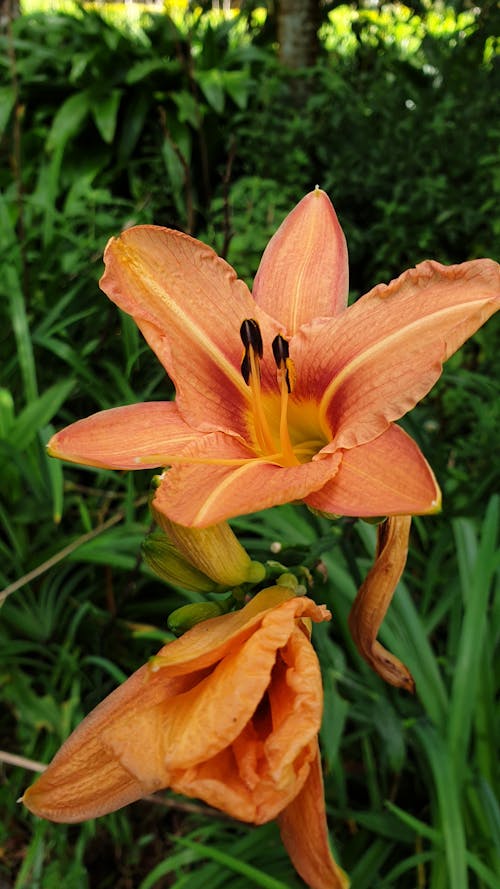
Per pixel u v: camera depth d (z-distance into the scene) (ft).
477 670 1.18
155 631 1.43
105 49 2.78
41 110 2.90
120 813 1.37
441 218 2.34
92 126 2.81
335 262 0.89
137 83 2.79
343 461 0.70
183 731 0.61
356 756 1.45
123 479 1.56
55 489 1.38
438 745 1.18
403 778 1.40
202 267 0.82
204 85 2.73
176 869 1.26
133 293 0.79
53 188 2.08
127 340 1.47
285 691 0.64
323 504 0.67
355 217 2.67
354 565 1.12
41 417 1.49
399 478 0.65
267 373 0.85
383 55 3.01
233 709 0.60
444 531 1.47
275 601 0.71
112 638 1.50
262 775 0.59
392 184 2.52
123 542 1.44
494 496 1.29
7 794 1.40
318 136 2.67
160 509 0.64
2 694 1.44
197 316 0.82
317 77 2.89
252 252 1.98
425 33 2.99
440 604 1.43
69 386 1.52
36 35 3.06
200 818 1.35
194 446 0.75
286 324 0.87
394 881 1.28
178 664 0.64
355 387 0.75
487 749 1.22
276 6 2.97
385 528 0.77
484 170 2.42
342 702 1.18
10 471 1.55
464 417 1.87
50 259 1.91
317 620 0.69
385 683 1.30
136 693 0.67
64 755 0.67
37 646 1.48
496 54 2.89
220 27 3.13
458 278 0.72
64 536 1.62
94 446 0.73
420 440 1.39
